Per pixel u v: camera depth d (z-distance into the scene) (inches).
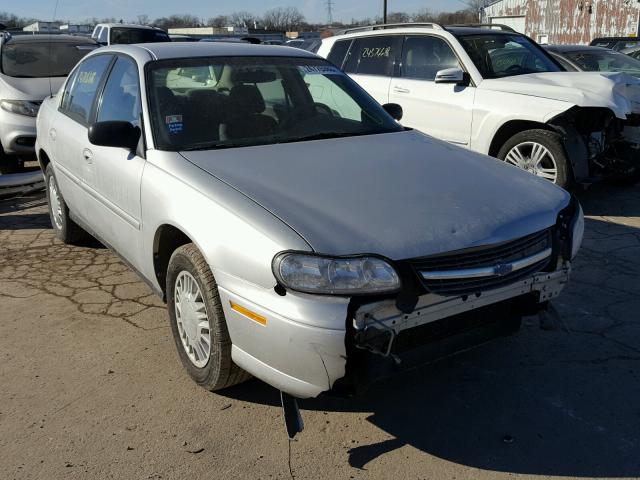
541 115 239.1
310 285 96.1
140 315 161.5
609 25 1199.6
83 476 103.0
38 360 139.4
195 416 119.0
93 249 211.9
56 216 215.2
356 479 102.6
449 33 274.5
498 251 108.6
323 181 117.6
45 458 107.3
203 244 110.3
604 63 386.0
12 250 211.6
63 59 359.9
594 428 115.3
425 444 111.6
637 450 109.1
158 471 104.3
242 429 115.2
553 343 145.6
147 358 139.9
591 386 128.5
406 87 283.6
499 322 114.1
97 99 167.8
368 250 98.0
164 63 150.1
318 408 122.2
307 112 155.6
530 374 133.2
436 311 102.9
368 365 100.3
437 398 125.3
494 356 140.5
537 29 1347.2
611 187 295.1
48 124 199.9
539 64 286.0
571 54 389.1
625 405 122.0
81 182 170.6
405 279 98.7
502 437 113.2
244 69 156.5
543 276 115.2
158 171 127.5
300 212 105.5
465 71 265.6
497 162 140.8
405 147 142.2
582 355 140.3
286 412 105.7
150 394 126.0
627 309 163.0
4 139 313.9
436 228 104.5
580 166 248.2
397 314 99.3
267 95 154.0
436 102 270.5
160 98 142.2
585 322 155.9
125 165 139.3
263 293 100.8
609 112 249.0
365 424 117.3
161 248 131.6
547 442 111.7
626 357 139.3
